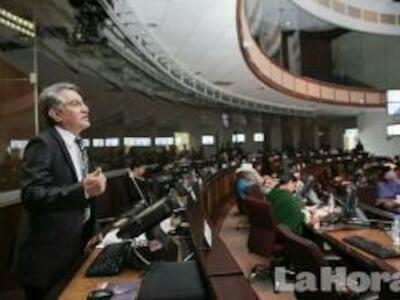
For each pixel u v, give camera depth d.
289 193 4.29
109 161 6.60
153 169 6.26
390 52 18.42
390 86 18.28
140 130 8.48
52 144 1.85
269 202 4.04
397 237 3.21
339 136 19.58
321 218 4.07
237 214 7.73
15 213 3.04
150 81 9.05
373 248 2.96
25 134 3.56
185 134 11.43
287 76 13.43
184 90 11.29
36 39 4.34
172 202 2.14
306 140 18.56
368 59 18.08
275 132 17.25
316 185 6.32
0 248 2.98
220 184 8.36
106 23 6.02
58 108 1.92
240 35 7.02
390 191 5.38
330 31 17.14
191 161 10.57
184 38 7.09
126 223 1.98
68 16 5.28
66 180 1.85
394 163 8.75
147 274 1.44
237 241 5.95
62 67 5.09
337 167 10.15
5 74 3.69
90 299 1.44
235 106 14.87
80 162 1.99
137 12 5.78
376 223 3.79
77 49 5.62
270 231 3.81
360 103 17.09
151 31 6.66
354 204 4.18
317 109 18.23
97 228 2.17
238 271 1.22
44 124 2.00
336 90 16.23
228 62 8.98
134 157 7.92
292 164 9.90
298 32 15.91
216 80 11.12
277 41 14.30
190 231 2.00
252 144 15.89
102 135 6.43
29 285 1.78
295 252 2.43
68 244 1.78
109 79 6.83
